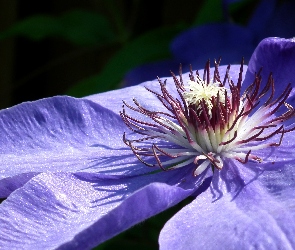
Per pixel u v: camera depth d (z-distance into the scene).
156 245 0.26
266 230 0.14
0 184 0.18
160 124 0.19
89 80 0.30
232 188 0.17
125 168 0.19
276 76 0.21
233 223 0.15
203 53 0.28
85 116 0.21
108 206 0.17
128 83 0.28
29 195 0.17
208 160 0.18
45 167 0.19
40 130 0.20
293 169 0.17
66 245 0.13
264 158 0.18
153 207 0.15
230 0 0.28
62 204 0.17
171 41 0.28
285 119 0.19
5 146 0.20
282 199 0.16
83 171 0.18
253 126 0.19
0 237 0.15
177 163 0.19
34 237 0.15
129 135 0.20
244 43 0.28
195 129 0.19
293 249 0.14
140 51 0.29
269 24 0.28
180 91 0.21
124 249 0.26
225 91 0.19
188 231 0.15
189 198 0.25
